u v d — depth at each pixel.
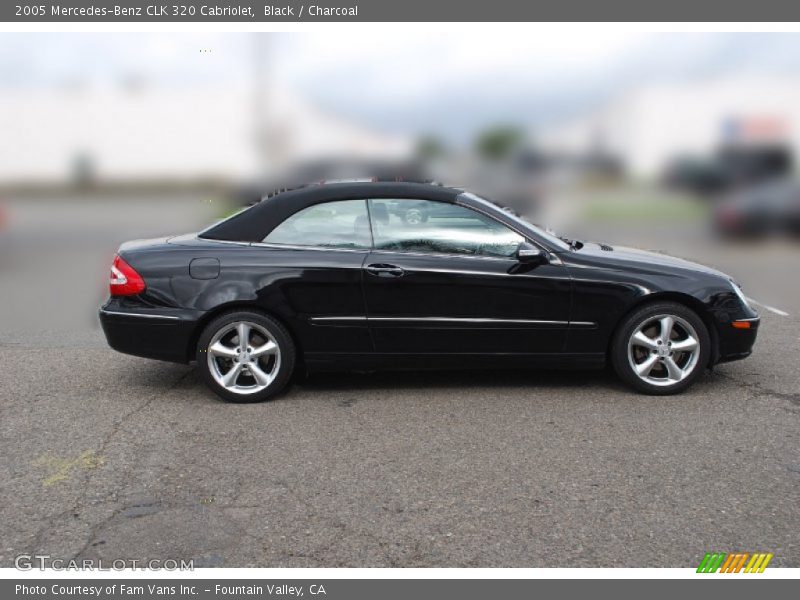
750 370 6.21
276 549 3.53
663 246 16.12
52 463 4.45
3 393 5.75
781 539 3.58
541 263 5.41
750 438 4.76
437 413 5.24
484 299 5.40
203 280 5.38
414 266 5.37
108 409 5.38
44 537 3.63
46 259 14.27
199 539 3.61
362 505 3.92
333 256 5.41
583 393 5.63
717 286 5.49
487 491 4.06
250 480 4.21
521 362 5.54
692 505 3.89
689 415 5.16
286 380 5.47
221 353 5.41
